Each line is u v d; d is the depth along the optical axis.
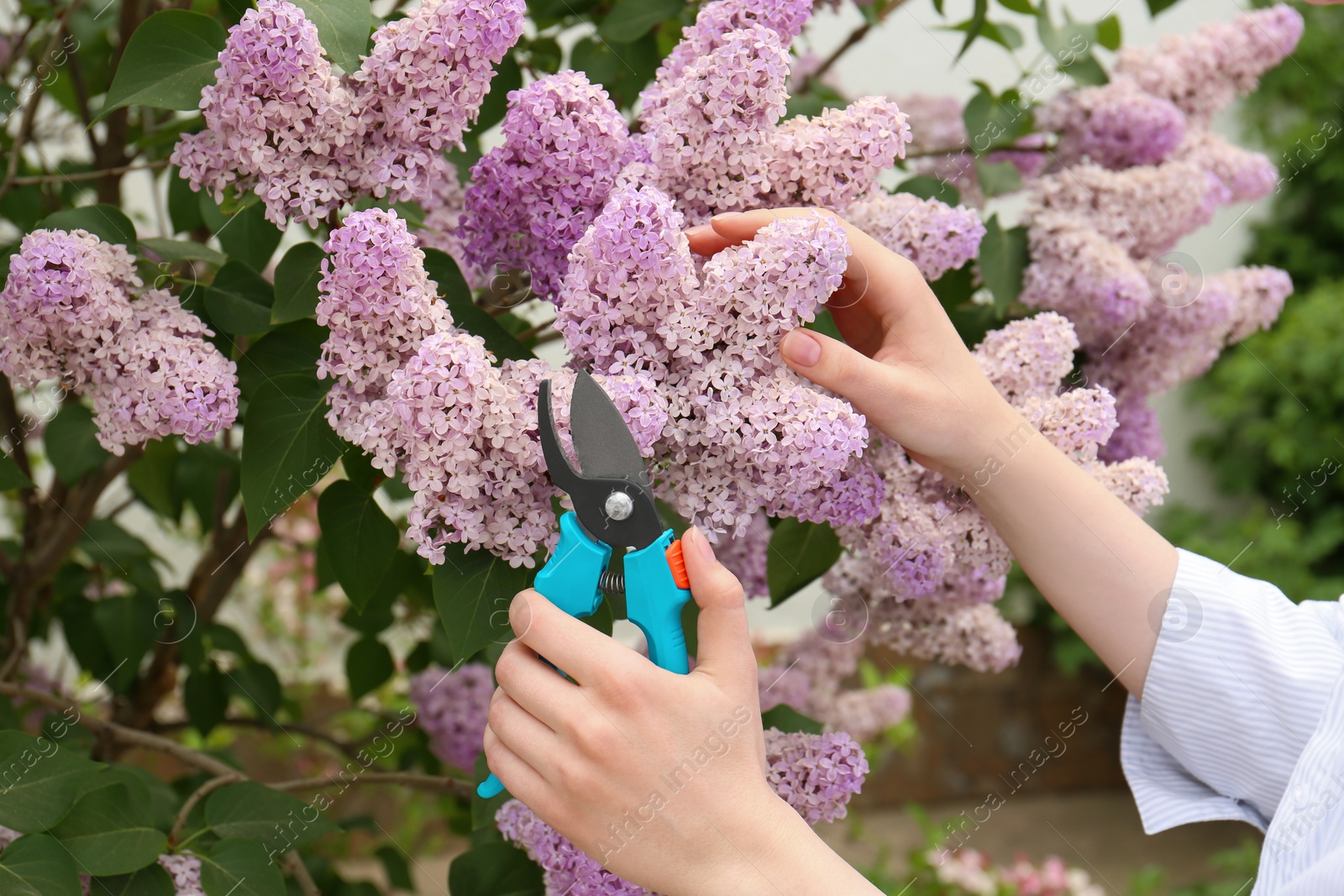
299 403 0.88
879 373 0.82
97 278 0.82
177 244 0.97
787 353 0.78
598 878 0.87
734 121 0.83
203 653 1.52
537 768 0.66
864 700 1.94
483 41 0.77
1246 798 0.94
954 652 1.30
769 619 2.67
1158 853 3.41
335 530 0.95
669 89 0.89
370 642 1.65
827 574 1.26
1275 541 4.02
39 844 0.83
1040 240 1.32
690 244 0.84
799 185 0.88
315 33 0.76
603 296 0.77
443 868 2.58
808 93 1.53
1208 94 1.58
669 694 0.64
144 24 0.82
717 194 0.87
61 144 1.68
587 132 0.83
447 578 0.77
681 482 0.81
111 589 1.64
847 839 3.08
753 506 0.80
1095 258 1.28
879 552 0.99
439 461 0.73
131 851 0.89
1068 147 1.54
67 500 1.44
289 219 0.86
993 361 1.02
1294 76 4.29
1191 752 0.95
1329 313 4.21
